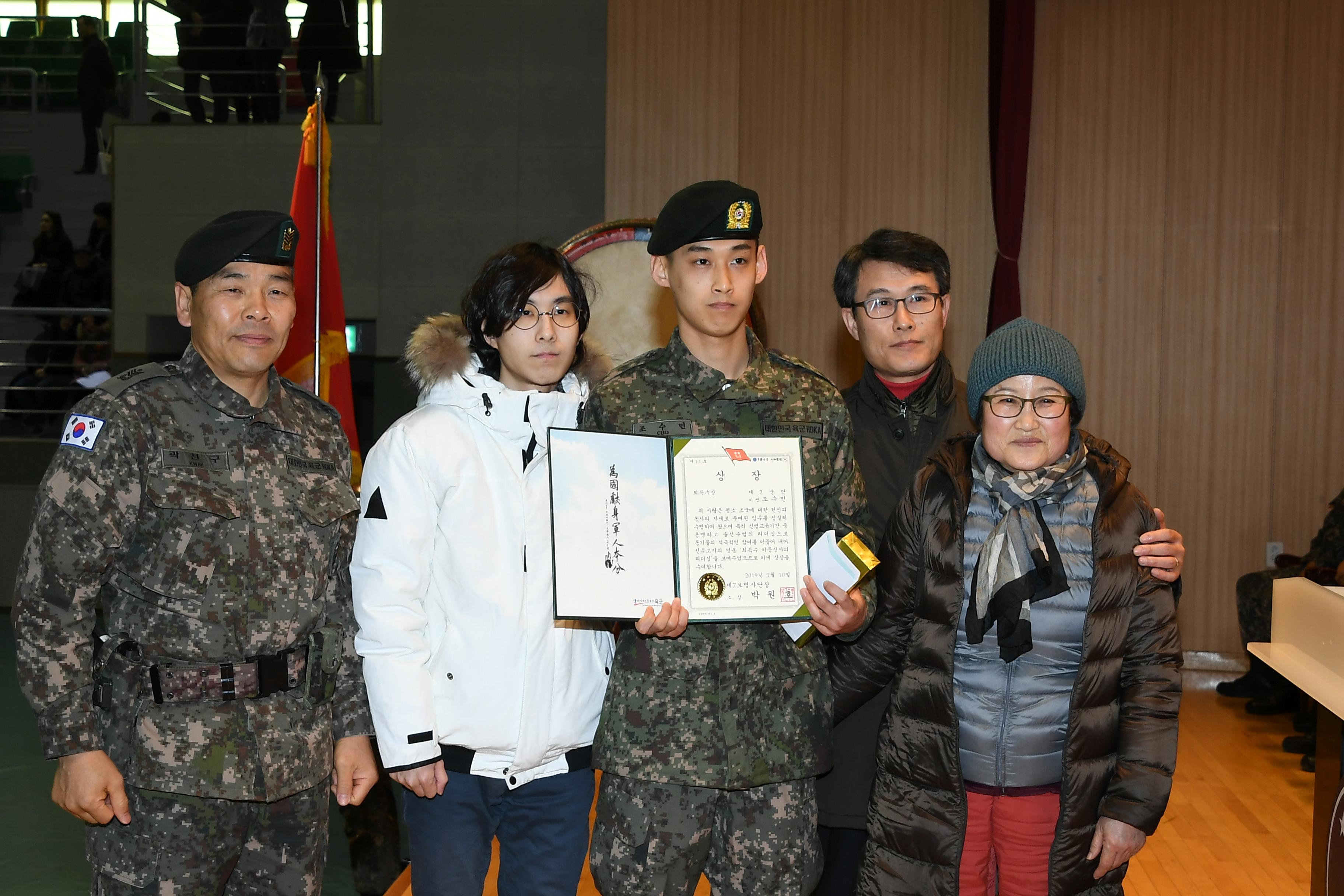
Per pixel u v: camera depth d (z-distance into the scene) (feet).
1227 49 20.03
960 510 6.21
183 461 5.66
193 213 24.13
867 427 7.56
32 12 30.96
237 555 5.69
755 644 6.07
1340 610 5.71
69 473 5.39
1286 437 20.11
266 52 25.02
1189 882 10.58
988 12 20.56
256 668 5.66
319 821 6.01
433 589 6.19
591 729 6.33
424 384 6.35
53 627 5.32
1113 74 20.35
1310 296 19.97
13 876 11.16
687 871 5.88
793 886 5.99
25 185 28.58
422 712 5.90
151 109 27.45
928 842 6.11
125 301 24.38
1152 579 6.09
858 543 5.88
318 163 11.31
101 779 5.28
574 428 6.09
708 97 20.66
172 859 5.45
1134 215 20.40
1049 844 6.10
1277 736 15.85
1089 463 6.30
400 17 23.18
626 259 12.48
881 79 20.83
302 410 6.33
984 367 6.22
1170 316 20.38
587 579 5.72
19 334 27.76
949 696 6.09
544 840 6.25
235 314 5.74
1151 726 5.92
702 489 5.99
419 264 23.30
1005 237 20.24
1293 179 19.97
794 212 20.99
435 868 6.10
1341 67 19.74
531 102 23.03
